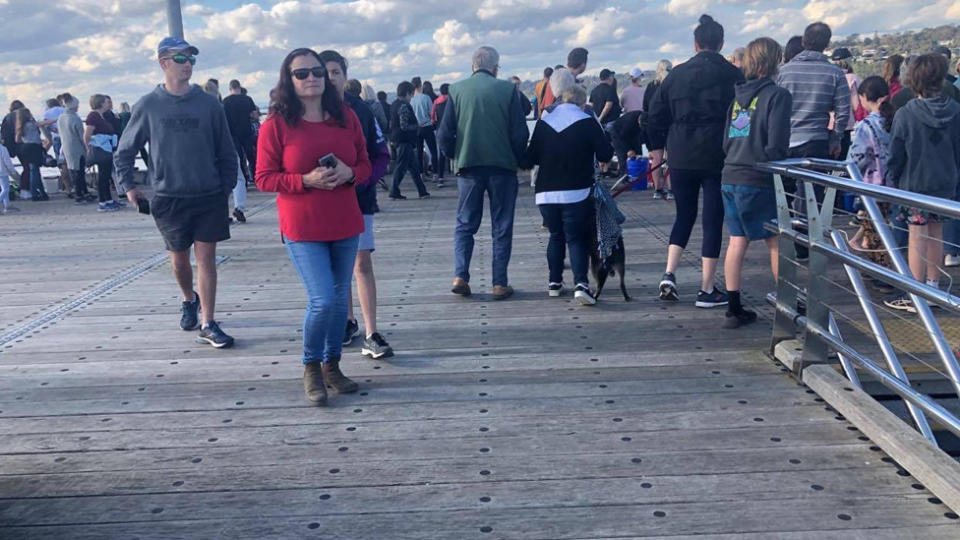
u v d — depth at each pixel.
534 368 4.20
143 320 5.41
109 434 3.49
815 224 3.71
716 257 5.14
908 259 5.27
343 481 2.97
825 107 5.77
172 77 4.46
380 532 2.61
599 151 5.27
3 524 2.72
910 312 5.10
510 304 5.52
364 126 4.25
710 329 4.78
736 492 2.80
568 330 4.86
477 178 5.45
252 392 3.96
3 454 3.30
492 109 5.30
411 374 4.16
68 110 12.57
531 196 11.34
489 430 3.41
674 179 5.14
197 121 4.49
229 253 7.80
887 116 5.63
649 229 8.32
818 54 5.78
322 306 3.63
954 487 2.57
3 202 12.02
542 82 11.48
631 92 11.29
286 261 7.34
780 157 4.26
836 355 4.25
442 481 2.95
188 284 5.02
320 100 3.62
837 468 2.95
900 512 2.63
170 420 3.63
